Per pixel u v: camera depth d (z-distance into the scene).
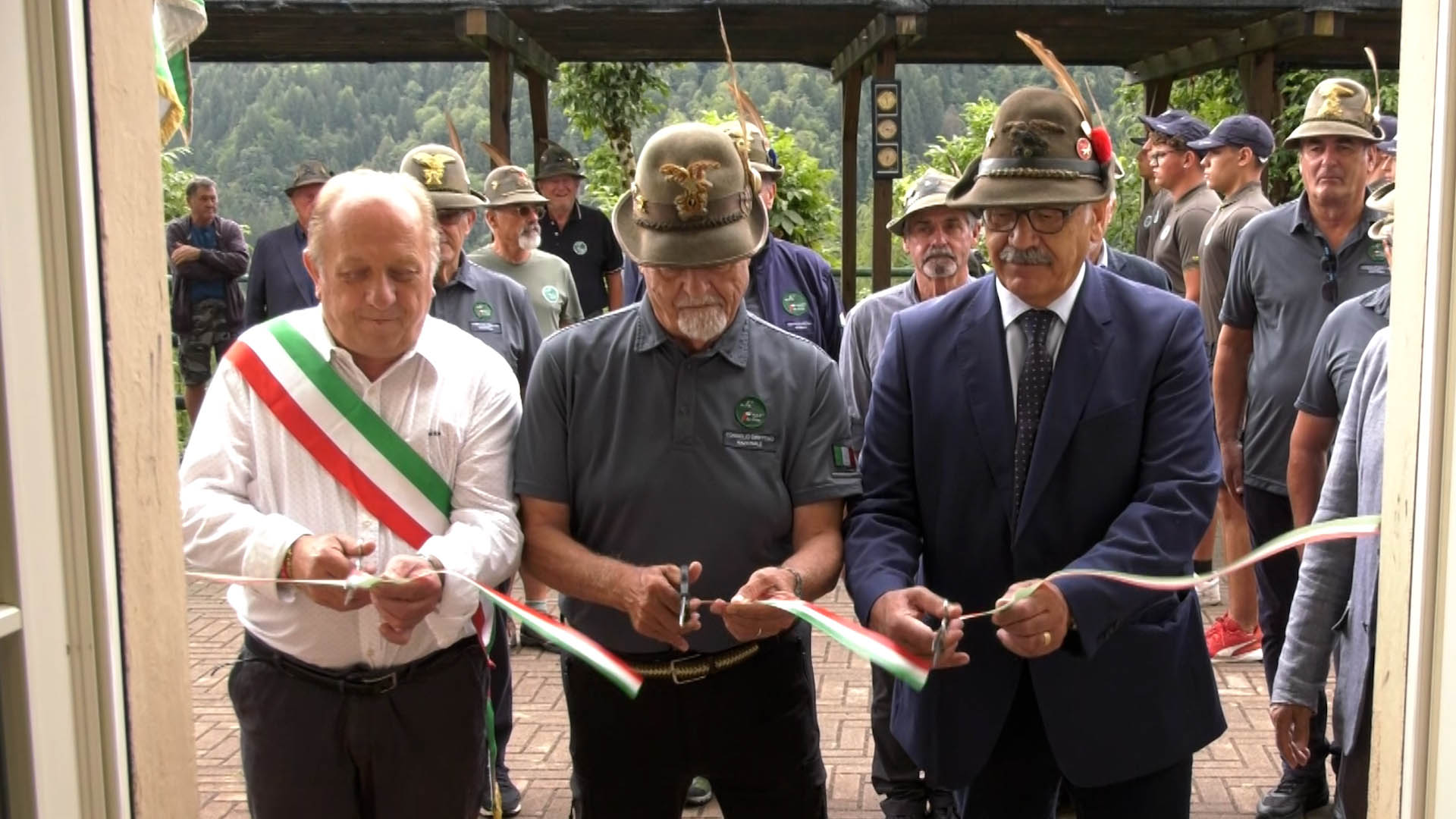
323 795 2.41
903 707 2.69
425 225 2.41
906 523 2.60
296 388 2.40
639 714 2.56
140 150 1.54
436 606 2.27
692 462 2.49
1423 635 1.43
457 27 8.38
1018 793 2.70
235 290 9.45
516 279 5.73
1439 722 1.42
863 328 4.29
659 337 2.51
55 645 1.40
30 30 1.36
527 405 2.55
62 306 1.40
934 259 4.19
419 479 2.41
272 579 2.23
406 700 2.40
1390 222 3.41
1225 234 5.30
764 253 4.64
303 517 2.39
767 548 2.53
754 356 2.54
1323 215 4.27
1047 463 2.46
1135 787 2.57
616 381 2.52
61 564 1.41
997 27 9.12
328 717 2.39
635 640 2.54
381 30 9.14
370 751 2.40
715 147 2.42
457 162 4.50
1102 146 2.43
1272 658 4.28
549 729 5.00
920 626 2.24
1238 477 4.69
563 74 11.73
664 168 2.39
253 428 2.42
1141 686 2.50
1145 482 2.46
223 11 8.41
